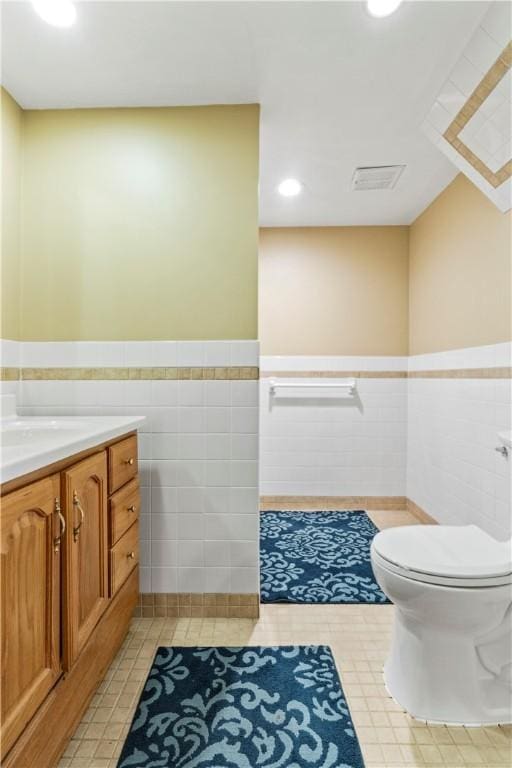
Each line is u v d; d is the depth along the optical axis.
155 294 1.85
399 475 3.30
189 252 1.84
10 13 1.37
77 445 1.11
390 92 1.77
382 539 1.43
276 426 3.32
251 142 1.83
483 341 2.18
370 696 1.36
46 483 1.02
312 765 1.12
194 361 1.84
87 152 1.84
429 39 1.49
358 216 3.14
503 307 2.01
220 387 1.84
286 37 1.47
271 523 2.95
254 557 1.83
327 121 1.97
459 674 1.27
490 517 2.10
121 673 1.46
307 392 3.32
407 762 1.13
